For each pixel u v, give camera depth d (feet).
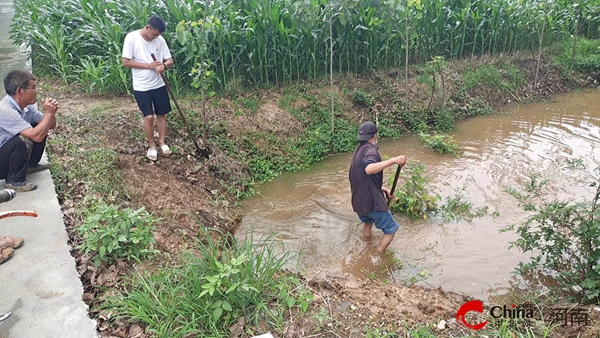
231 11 27.22
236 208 20.36
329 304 12.33
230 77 27.99
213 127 24.13
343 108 28.84
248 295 11.60
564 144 26.43
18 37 30.63
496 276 15.29
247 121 25.58
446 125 29.91
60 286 11.54
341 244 17.47
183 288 11.66
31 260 12.41
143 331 10.78
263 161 24.16
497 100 34.47
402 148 26.91
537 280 14.97
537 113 32.55
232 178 22.03
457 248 16.96
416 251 16.87
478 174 22.85
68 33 28.76
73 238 13.78
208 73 21.98
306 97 28.30
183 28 21.27
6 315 10.39
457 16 33.63
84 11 27.71
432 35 33.78
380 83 31.53
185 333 10.67
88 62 27.02
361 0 29.43
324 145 26.37
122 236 13.08
